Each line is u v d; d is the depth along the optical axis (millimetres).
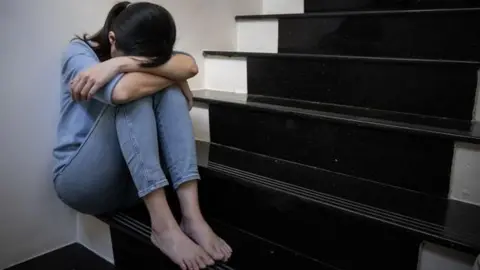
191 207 996
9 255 1235
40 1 1179
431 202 962
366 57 1250
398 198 984
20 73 1170
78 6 1270
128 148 946
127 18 952
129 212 1171
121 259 1223
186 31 1606
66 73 1044
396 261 873
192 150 1028
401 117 1121
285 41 1625
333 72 1299
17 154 1202
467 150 930
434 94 1111
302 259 1002
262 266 950
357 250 931
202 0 1646
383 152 1059
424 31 1226
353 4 1677
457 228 830
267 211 1086
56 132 1280
